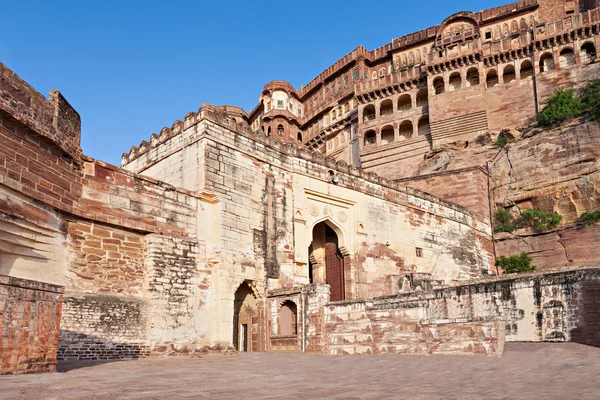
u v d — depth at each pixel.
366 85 44.00
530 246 29.16
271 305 17.38
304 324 15.81
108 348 13.33
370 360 11.37
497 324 11.14
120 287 14.27
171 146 18.45
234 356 14.55
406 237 24.56
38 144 12.25
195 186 17.02
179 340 15.00
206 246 16.59
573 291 12.98
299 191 20.36
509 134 34.66
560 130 31.05
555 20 40.19
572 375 7.95
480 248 29.09
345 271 21.89
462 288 15.17
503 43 38.16
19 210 11.46
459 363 9.97
